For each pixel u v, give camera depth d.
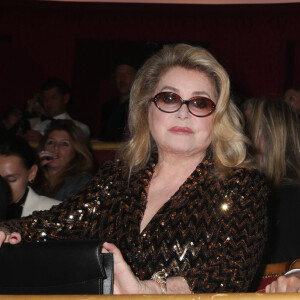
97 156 4.83
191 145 1.91
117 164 2.02
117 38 9.45
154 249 1.79
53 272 1.48
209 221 1.79
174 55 2.00
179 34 9.30
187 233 1.79
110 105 7.67
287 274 1.79
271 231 2.88
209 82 1.96
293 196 2.93
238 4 8.97
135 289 1.58
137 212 1.88
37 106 7.46
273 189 2.95
